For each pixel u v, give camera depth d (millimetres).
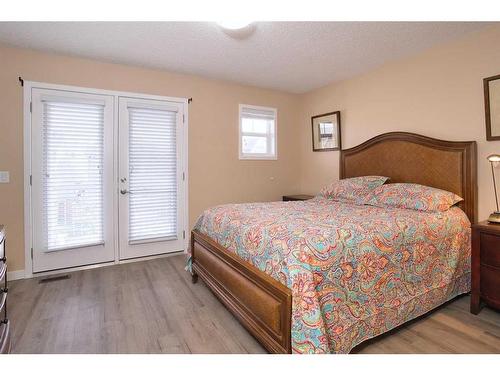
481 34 2545
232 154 4152
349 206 2807
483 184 2572
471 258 2203
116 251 3404
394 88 3285
